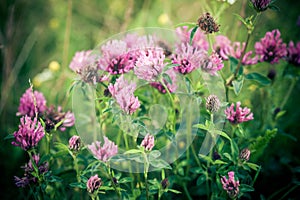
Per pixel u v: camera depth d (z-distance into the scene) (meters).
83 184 0.57
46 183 0.59
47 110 0.64
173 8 0.85
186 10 0.83
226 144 0.64
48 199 0.62
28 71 0.84
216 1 0.63
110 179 0.59
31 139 0.57
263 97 0.72
